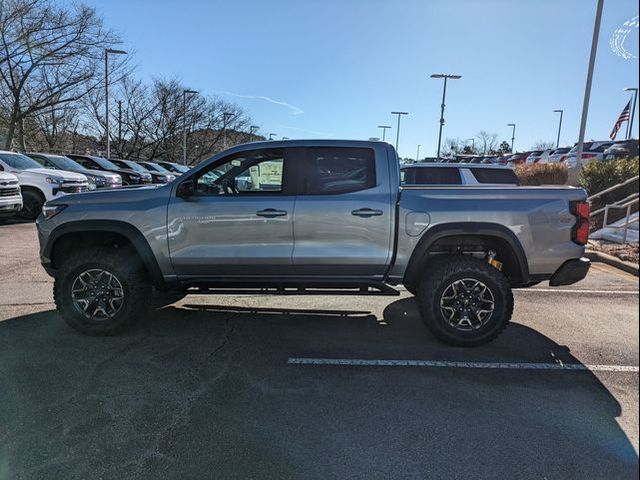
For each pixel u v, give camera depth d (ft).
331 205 14.52
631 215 38.99
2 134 94.68
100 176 52.47
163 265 14.99
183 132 141.28
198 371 12.73
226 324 16.53
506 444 9.65
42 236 15.21
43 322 16.26
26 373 12.42
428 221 14.49
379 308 18.66
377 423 10.35
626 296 20.89
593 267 27.32
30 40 77.25
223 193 14.99
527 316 18.02
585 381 12.54
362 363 13.47
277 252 14.73
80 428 9.95
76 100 88.69
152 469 8.71
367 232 14.57
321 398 11.40
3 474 8.50
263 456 9.14
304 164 14.87
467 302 14.58
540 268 14.83
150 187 15.55
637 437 9.93
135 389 11.66
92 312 15.07
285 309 18.37
